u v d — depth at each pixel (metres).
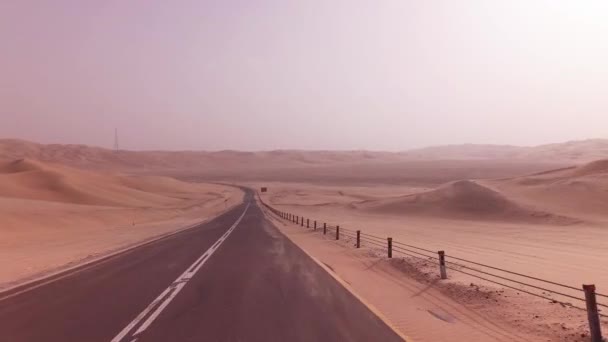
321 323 9.02
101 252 24.09
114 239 33.84
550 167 176.75
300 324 8.94
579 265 19.97
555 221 45.59
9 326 8.99
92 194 93.81
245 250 23.84
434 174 175.38
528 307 10.45
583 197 52.34
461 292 12.21
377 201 78.38
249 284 13.70
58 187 92.44
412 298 11.90
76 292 12.69
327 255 22.14
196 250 24.12
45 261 20.70
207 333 8.28
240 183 189.25
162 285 13.68
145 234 38.28
